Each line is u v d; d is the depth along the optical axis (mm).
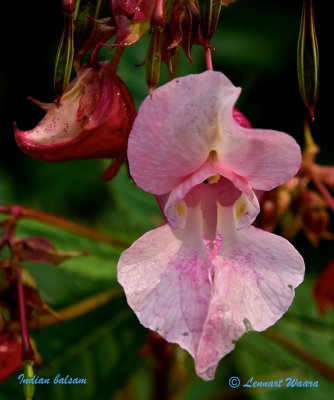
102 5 179
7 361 208
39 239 211
